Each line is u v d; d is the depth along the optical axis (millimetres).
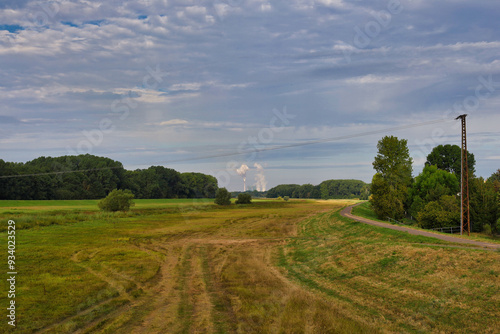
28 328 16109
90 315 18297
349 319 18062
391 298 20938
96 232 52781
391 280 23969
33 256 32812
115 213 78875
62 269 28281
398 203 63938
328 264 30547
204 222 70688
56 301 20172
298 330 16359
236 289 23422
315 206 125000
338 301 21234
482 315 16891
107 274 27312
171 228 60312
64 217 66500
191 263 33250
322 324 17141
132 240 46688
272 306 19906
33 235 47469
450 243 29656
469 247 26906
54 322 17219
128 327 16719
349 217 61875
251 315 18266
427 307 18859
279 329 16500
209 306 20219
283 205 130125
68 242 42469
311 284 25531
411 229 41438
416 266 24906
